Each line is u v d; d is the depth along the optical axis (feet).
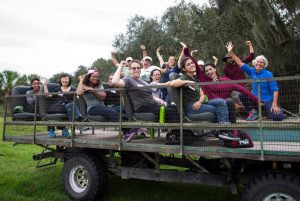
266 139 13.93
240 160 15.38
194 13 61.46
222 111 14.96
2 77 109.91
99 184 18.33
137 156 18.78
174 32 70.85
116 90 17.13
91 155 18.66
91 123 17.89
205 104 15.39
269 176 13.28
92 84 19.54
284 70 45.39
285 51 43.45
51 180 23.12
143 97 16.97
